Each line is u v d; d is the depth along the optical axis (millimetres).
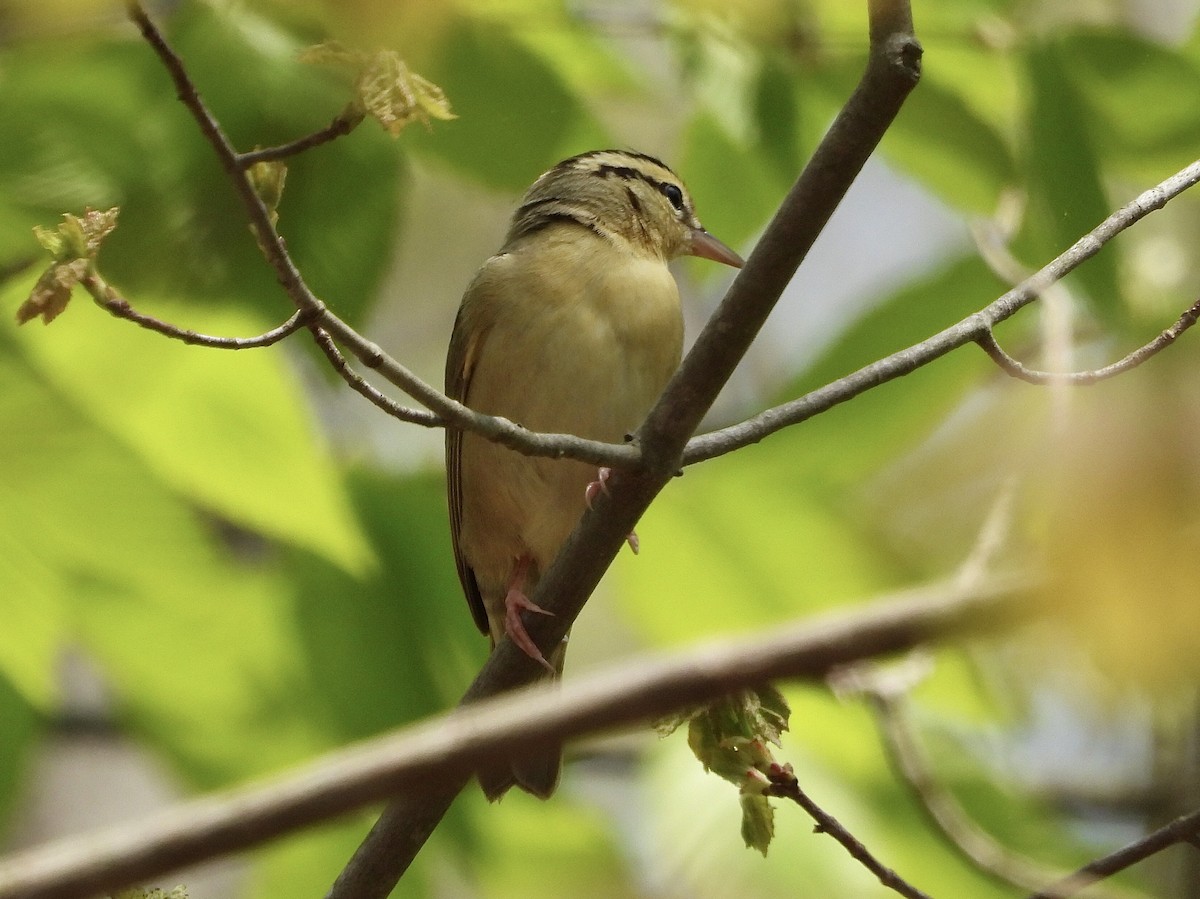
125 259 8469
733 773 6910
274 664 10734
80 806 15992
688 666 3414
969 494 3666
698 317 15969
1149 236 12430
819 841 11656
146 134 8586
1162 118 9445
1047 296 9383
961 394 11227
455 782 3855
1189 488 2467
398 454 12367
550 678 8734
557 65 9695
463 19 8867
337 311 8711
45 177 8469
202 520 10297
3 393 8711
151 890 5695
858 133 7078
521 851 13773
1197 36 9141
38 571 9562
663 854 11430
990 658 3125
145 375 8617
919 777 9977
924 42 9469
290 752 10992
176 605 10062
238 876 14359
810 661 3311
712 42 9219
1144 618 2443
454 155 9570
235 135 8594
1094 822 13875
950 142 9820
